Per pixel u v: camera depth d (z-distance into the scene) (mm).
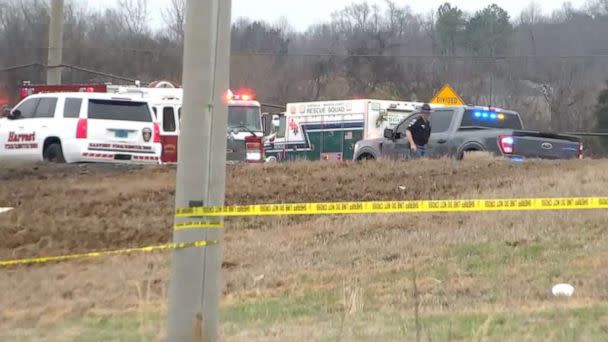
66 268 41750
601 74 181875
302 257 40781
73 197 52500
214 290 20219
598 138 172375
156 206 50906
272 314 30422
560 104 182750
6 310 33625
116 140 62062
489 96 175125
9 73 185375
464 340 23703
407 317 27734
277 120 107250
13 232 47031
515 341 23078
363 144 72500
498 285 32562
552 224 41906
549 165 57125
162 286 36219
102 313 32125
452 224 44438
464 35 199875
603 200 30328
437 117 65875
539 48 180125
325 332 26109
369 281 34969
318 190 52969
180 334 20016
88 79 191125
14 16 185875
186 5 19922
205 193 19969
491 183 52656
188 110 19875
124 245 45625
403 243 41281
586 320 25625
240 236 45844
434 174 55469
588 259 35188
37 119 62656
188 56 19875
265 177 56000
